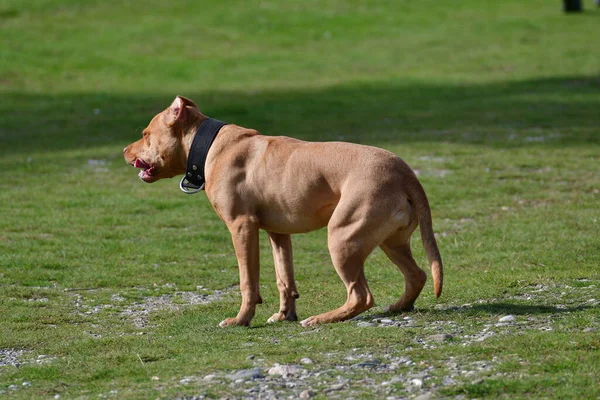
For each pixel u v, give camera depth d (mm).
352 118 27422
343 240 8648
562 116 26609
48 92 33844
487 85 33812
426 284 11109
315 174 8898
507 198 16891
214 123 9750
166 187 18781
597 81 33531
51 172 20359
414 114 27969
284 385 6793
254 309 9359
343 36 46062
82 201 17297
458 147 22203
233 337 8688
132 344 8633
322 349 7816
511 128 24906
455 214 15781
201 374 7293
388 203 8555
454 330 8344
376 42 44656
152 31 45156
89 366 7887
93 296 11273
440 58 40594
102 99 32281
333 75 37438
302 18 49219
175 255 13469
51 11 47812
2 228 15094
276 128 25750
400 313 9375
